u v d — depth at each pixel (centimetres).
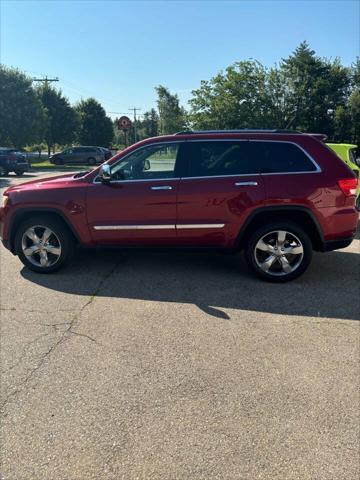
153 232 510
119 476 222
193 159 504
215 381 305
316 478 221
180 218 502
